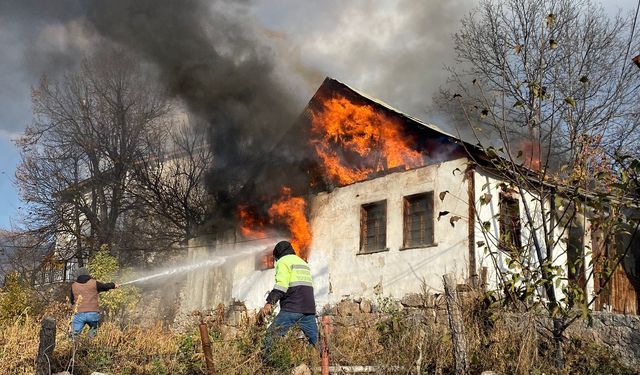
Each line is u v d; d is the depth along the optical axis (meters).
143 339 10.20
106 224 25.23
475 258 12.35
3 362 8.27
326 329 6.99
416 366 6.99
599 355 7.57
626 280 14.12
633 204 8.78
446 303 7.36
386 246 14.48
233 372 6.70
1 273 25.89
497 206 13.16
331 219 16.31
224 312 19.17
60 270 26.34
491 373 6.73
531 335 7.35
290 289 7.72
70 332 9.52
